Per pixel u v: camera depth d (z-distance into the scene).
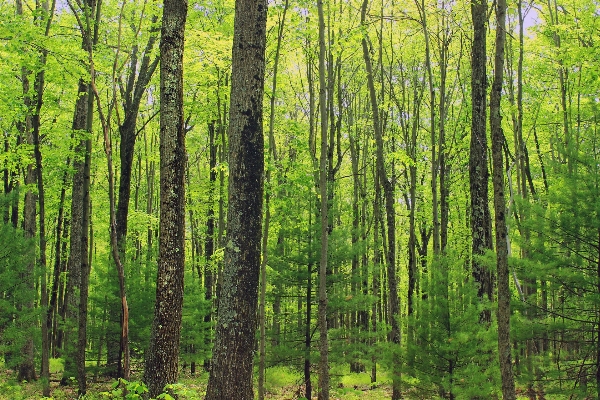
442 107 14.44
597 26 12.70
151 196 27.12
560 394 8.49
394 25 18.56
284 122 15.48
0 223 10.36
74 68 10.55
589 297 8.38
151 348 7.06
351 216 19.61
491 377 9.31
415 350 9.82
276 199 12.21
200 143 24.00
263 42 7.33
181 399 7.04
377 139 14.47
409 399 10.22
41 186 11.52
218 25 14.66
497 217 7.79
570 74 14.08
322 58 10.57
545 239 9.11
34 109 11.52
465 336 9.10
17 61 10.43
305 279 13.01
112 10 13.30
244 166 7.11
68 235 22.77
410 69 20.80
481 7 11.84
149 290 14.12
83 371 10.86
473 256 10.81
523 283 10.25
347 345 12.57
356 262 16.25
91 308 13.95
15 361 9.84
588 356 8.54
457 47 19.89
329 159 16.31
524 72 16.42
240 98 7.19
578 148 9.12
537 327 8.80
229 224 7.15
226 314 6.96
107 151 8.55
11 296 9.76
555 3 14.61
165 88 7.31
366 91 22.42
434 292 9.97
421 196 22.17
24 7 16.12
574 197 8.72
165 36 7.34
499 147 7.82
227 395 6.72
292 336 12.95
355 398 14.28
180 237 7.29
